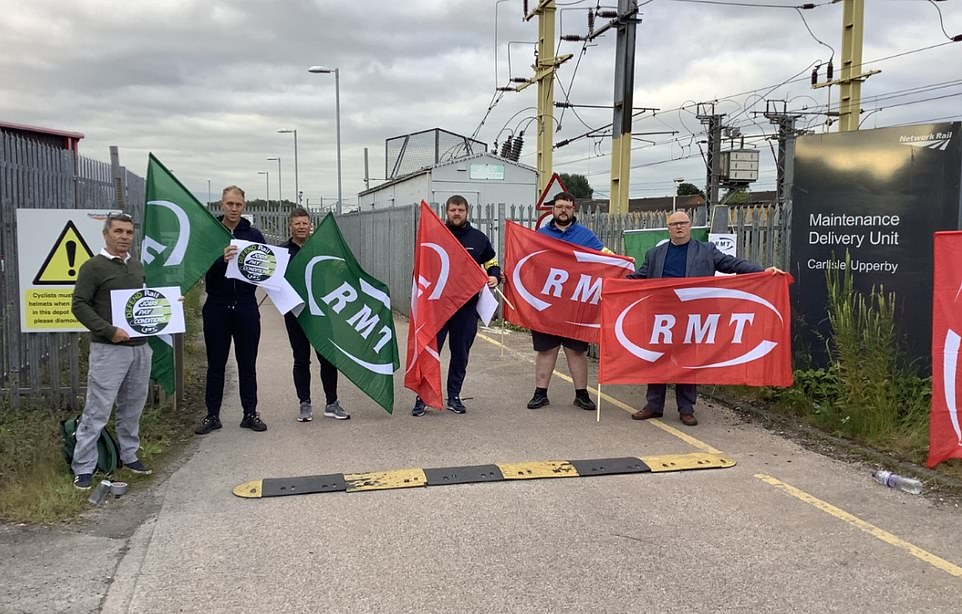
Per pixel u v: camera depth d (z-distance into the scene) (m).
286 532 4.54
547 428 6.89
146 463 5.83
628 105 16.08
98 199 10.14
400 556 4.21
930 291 7.20
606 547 4.35
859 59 26.95
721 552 4.29
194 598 3.73
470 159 23.41
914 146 7.20
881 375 6.66
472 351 11.04
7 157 7.48
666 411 7.54
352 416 7.30
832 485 5.41
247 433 6.68
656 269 7.17
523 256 7.61
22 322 6.95
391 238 16.31
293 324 7.00
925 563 4.16
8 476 5.32
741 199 43.00
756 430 6.85
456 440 6.49
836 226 7.69
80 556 4.18
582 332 7.47
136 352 5.31
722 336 6.96
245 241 6.47
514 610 3.65
